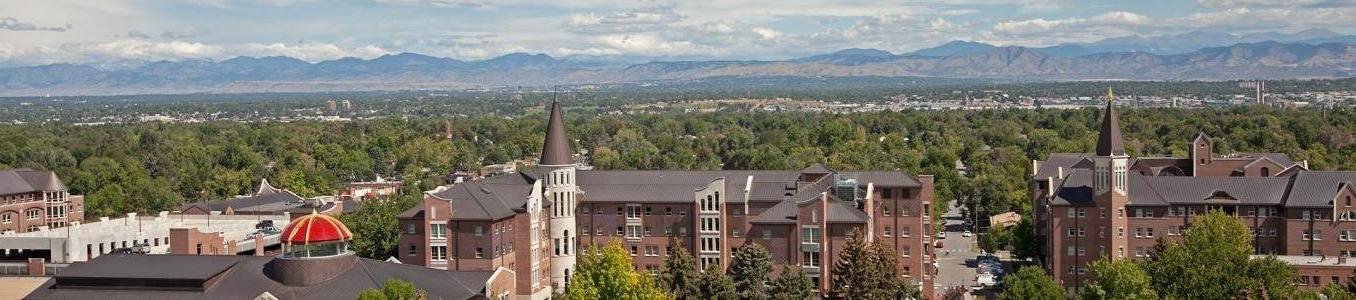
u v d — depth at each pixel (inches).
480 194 7204.7
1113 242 7677.2
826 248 7411.4
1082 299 6048.2
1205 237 6136.8
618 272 5969.5
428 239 7047.2
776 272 7519.7
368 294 4810.5
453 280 5590.6
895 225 7706.7
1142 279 5841.5
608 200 7839.6
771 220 7495.1
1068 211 7760.8
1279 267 6136.8
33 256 7249.0
